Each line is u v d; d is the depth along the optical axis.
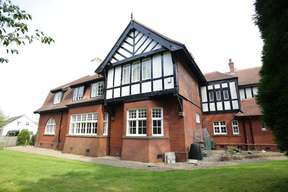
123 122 10.91
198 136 11.54
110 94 11.53
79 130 12.99
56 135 16.12
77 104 13.27
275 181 3.86
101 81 13.20
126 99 10.45
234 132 14.45
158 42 9.52
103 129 11.83
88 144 11.57
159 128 9.71
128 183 4.97
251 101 14.86
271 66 3.50
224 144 14.38
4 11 3.80
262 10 3.54
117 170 6.79
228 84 15.21
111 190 4.43
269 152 11.45
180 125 9.34
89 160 9.46
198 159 9.12
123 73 11.28
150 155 8.69
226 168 6.43
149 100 9.54
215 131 15.21
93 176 5.82
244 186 3.81
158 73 9.61
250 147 13.37
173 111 9.70
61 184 4.97
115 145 11.43
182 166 7.73
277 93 3.15
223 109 15.02
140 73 10.33
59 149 15.16
